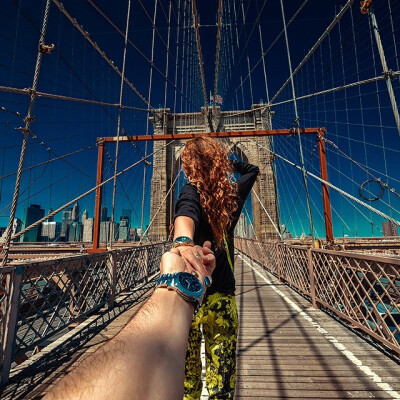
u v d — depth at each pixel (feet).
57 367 8.72
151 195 75.20
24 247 47.50
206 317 3.42
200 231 2.94
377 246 45.11
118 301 17.43
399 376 7.98
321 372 8.27
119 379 0.71
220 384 3.34
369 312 9.62
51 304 10.34
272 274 28.76
